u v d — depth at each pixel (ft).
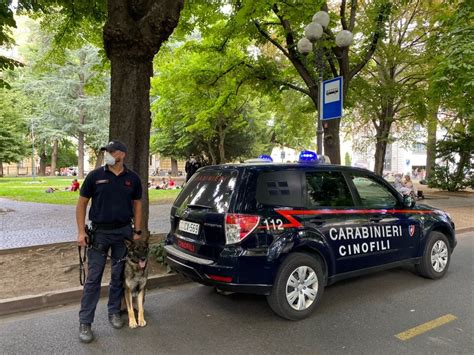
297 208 14.71
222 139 86.53
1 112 106.93
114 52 18.81
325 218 15.23
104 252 13.15
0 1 25.94
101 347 12.18
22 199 53.62
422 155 187.52
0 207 45.37
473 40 37.06
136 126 19.38
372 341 12.62
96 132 113.19
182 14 35.99
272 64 45.62
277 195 14.44
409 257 18.44
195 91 49.62
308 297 14.66
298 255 14.39
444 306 15.81
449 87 40.24
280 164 15.21
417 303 16.16
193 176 16.61
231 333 13.24
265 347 12.20
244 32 40.42
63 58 39.06
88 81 43.86
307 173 15.57
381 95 55.16
